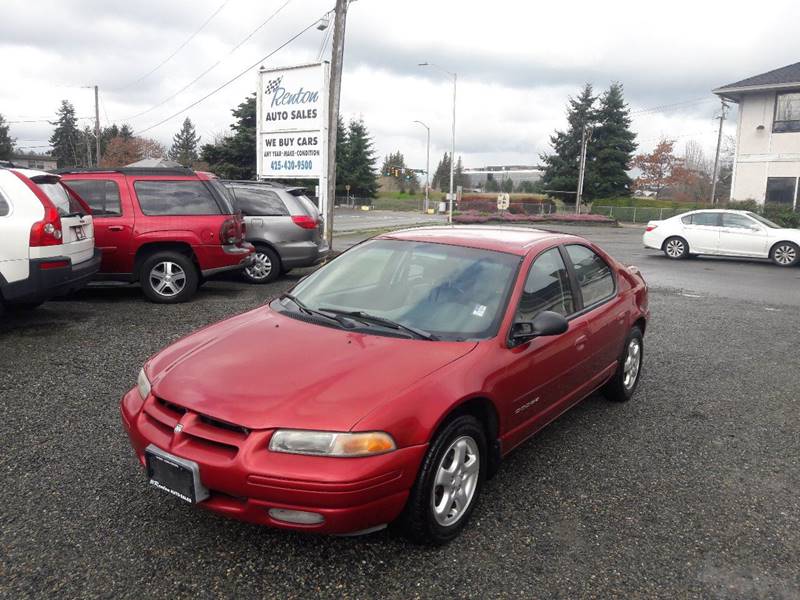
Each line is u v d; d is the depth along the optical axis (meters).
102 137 107.25
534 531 3.34
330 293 4.12
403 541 3.20
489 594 2.82
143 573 2.85
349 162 81.69
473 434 3.29
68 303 8.65
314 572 2.91
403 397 2.95
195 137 122.62
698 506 3.69
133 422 3.14
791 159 29.42
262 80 17.25
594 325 4.51
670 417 5.14
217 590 2.76
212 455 2.82
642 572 3.03
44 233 6.38
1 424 4.41
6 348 6.27
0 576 2.79
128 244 8.52
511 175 115.88
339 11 15.70
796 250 16.64
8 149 87.94
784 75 29.48
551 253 4.38
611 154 57.94
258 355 3.29
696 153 82.94
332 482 2.69
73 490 3.55
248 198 10.78
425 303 3.82
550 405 4.07
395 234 4.66
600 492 3.81
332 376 3.05
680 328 8.60
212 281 11.02
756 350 7.48
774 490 3.93
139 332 7.03
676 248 18.34
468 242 4.28
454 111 44.00
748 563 3.14
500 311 3.69
